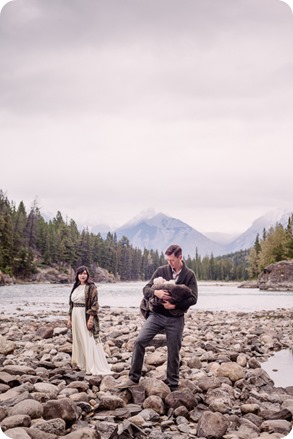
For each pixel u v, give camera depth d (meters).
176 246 6.55
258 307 23.53
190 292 6.43
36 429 4.97
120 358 9.16
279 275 45.72
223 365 7.59
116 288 43.00
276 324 15.27
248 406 5.95
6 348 9.36
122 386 6.34
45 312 19.84
